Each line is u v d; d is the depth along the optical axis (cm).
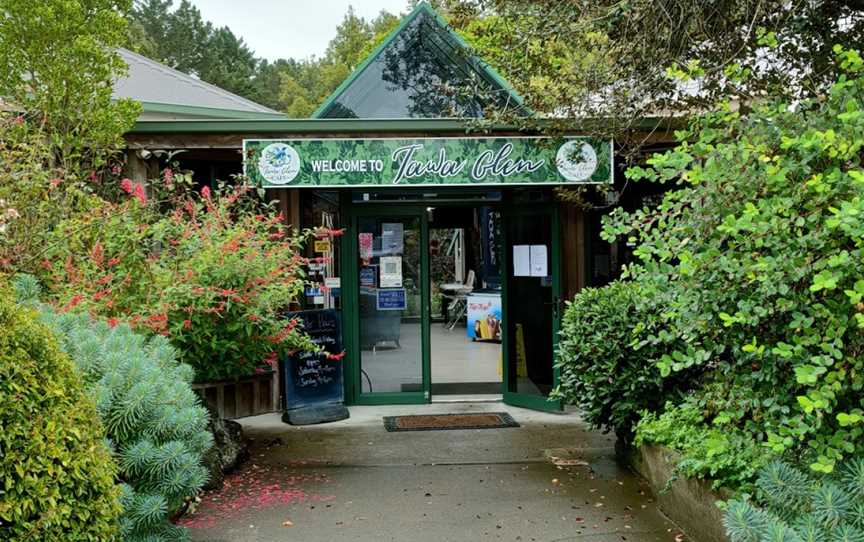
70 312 414
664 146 739
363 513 459
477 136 700
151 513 306
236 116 1234
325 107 760
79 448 251
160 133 704
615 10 572
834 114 322
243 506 473
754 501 350
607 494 490
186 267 547
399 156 698
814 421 291
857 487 267
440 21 770
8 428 231
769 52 579
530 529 429
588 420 559
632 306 527
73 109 707
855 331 281
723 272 321
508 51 651
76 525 245
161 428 333
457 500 482
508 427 689
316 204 790
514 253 781
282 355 634
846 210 250
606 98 652
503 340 788
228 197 635
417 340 787
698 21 568
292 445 630
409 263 786
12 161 565
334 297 791
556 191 716
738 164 326
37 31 706
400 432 672
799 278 284
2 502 226
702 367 496
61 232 536
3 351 238
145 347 401
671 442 461
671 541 410
